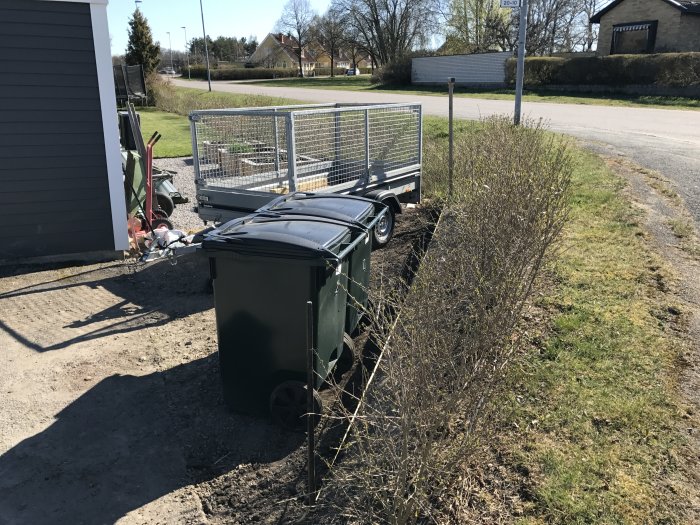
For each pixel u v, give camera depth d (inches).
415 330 124.8
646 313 182.2
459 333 149.5
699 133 583.8
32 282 263.9
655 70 1041.5
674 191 331.3
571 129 623.5
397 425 118.5
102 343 202.8
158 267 280.8
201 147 271.9
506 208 197.6
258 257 141.6
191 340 204.2
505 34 1872.5
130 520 124.2
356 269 179.0
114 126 287.4
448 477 114.6
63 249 292.7
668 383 145.5
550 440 128.8
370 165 300.2
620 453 123.0
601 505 109.8
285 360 148.6
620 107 888.9
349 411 154.9
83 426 156.5
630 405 137.1
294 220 166.2
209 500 129.6
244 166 282.7
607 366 154.9
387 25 2421.3
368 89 1660.9
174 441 150.1
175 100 1286.9
